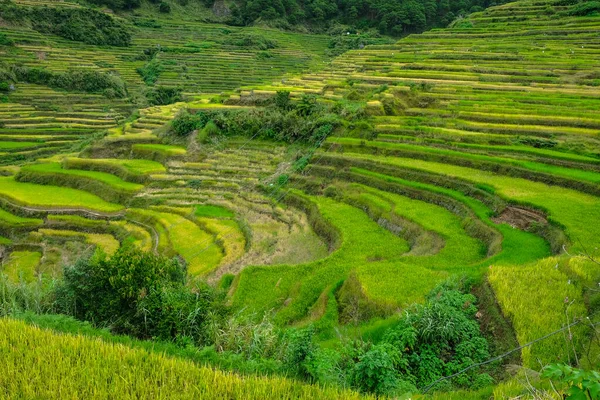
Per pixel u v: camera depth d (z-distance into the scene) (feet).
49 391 25.32
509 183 91.35
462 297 48.96
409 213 86.94
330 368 33.58
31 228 114.01
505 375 36.70
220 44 313.94
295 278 71.36
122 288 44.73
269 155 133.08
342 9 368.48
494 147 107.86
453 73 166.20
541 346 38.27
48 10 277.03
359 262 72.90
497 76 156.04
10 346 29.63
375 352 34.58
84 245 104.63
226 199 115.75
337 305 59.36
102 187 128.98
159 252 92.38
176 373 27.89
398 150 115.34
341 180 111.34
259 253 86.84
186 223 105.09
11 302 44.34
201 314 43.52
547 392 24.81
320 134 131.03
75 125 201.77
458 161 105.60
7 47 244.42
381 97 141.38
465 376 38.37
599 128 111.24
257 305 64.49
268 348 40.73
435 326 42.57
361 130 128.88
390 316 50.14
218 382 26.99
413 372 39.83
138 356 29.55
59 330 37.32
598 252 58.70
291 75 237.66
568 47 179.01
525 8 235.61
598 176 88.99
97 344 30.63
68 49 267.18
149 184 126.93
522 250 65.10
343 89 162.50
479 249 70.90
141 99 235.61
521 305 44.34
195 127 148.25
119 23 302.25
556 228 69.56
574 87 141.49
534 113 122.93
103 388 25.76
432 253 72.90
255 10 361.30
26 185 136.87
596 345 36.76
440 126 124.67
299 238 92.27
